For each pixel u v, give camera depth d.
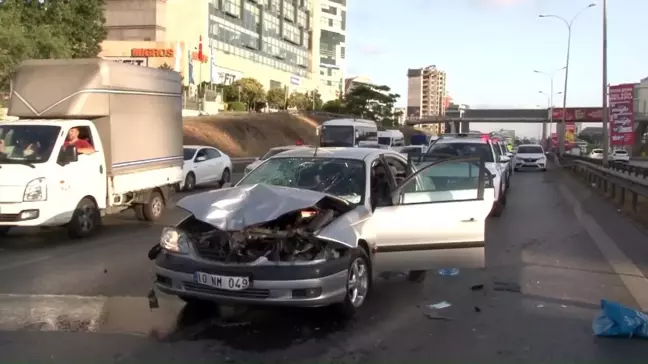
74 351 5.34
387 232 6.87
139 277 8.14
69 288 7.54
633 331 5.85
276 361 5.17
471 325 6.23
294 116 71.81
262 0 93.56
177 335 5.80
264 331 5.95
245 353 5.35
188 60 66.81
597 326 5.95
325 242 6.06
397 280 8.16
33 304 6.81
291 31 106.12
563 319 6.47
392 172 8.12
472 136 18.89
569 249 10.65
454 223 7.07
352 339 5.76
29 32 28.50
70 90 11.41
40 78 11.58
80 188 11.05
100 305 6.79
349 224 6.37
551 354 5.41
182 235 6.20
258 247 6.07
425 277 8.30
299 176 7.54
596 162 28.89
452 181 7.35
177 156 14.53
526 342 5.73
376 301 7.09
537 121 117.75
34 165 10.34
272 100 83.56
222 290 5.86
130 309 6.63
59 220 10.60
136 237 11.48
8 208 10.08
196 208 6.23
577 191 23.31
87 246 10.48
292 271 5.78
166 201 14.38
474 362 5.20
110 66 11.77
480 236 7.16
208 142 47.53
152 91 13.30
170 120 14.14
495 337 5.86
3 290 7.43
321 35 133.75
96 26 39.16
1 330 5.89
